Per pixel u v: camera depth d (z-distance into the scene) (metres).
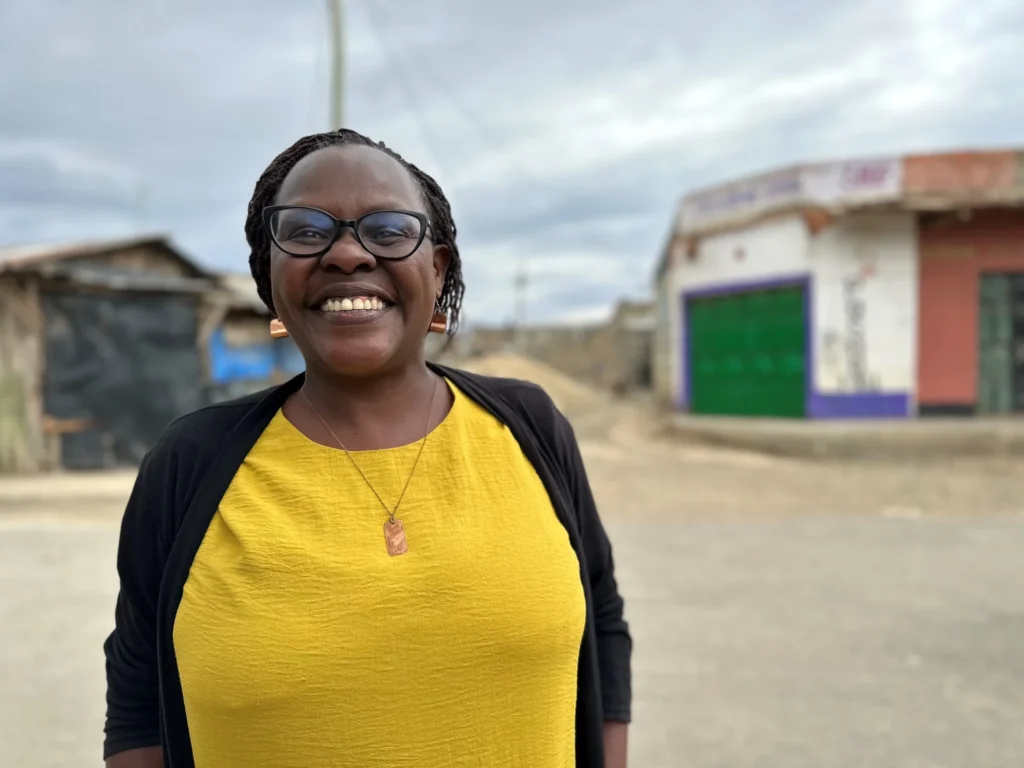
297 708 1.16
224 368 14.20
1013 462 11.88
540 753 1.28
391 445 1.33
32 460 11.35
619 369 40.53
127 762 1.38
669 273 18.86
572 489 1.52
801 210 14.29
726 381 16.62
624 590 5.40
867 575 5.75
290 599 1.18
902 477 11.00
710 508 8.93
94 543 6.99
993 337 14.36
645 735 3.30
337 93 11.39
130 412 11.98
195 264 14.40
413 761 1.18
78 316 11.58
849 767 3.04
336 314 1.28
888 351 14.18
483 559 1.23
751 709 3.54
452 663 1.20
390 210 1.29
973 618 4.74
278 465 1.30
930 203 13.23
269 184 1.41
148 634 1.38
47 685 3.83
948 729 3.34
